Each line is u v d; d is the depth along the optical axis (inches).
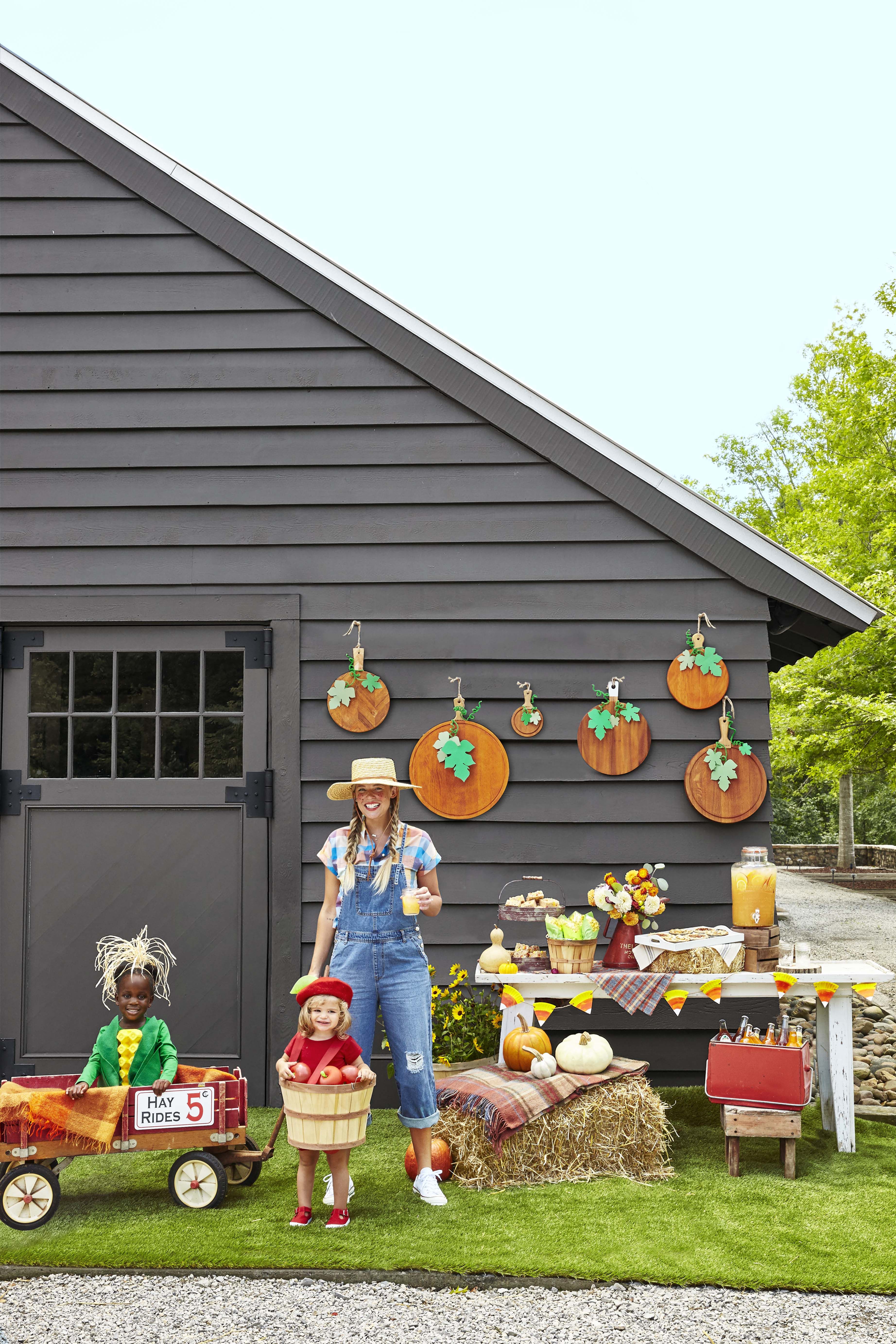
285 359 228.2
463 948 215.6
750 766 215.9
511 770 220.2
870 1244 140.9
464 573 223.9
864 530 544.4
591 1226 146.5
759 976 187.2
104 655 226.8
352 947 158.6
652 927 213.8
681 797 218.7
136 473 227.3
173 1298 128.6
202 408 227.9
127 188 231.0
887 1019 323.9
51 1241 142.2
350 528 225.3
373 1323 121.8
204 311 228.8
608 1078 173.6
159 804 220.8
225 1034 215.6
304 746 221.8
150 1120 154.7
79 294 229.8
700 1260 135.5
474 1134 165.2
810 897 668.7
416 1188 158.2
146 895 219.3
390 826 160.9
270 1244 140.3
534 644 222.5
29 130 232.8
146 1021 163.8
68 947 218.2
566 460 223.5
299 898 217.3
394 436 226.5
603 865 217.6
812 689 514.3
